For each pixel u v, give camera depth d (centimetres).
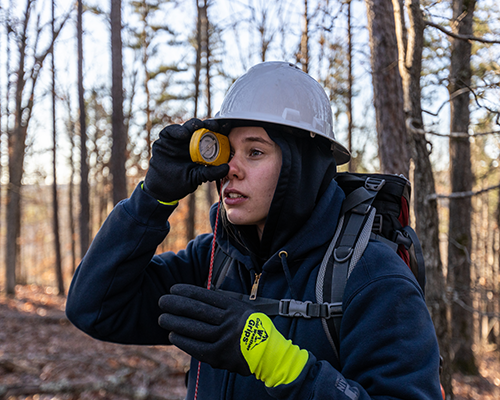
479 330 1385
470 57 402
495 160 457
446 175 1177
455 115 707
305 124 114
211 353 90
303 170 115
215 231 130
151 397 571
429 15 307
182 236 2375
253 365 88
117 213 123
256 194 112
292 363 89
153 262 139
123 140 702
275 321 107
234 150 115
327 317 100
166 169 113
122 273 121
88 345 824
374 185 119
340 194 120
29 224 3419
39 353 730
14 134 1516
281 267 113
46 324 984
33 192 2784
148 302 135
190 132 109
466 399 782
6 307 1209
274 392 88
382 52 345
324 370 87
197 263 144
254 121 113
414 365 86
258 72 122
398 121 346
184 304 96
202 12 1291
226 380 112
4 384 552
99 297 120
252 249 122
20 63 1446
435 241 292
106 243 122
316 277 106
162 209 119
